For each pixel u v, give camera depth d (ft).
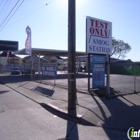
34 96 38.50
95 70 40.63
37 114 25.29
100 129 19.71
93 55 40.14
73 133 18.48
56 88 48.47
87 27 38.42
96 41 39.83
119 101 31.17
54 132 18.69
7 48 192.24
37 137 17.34
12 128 19.67
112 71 144.77
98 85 41.22
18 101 33.91
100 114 24.06
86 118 22.47
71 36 26.35
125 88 47.21
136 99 32.76
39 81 68.49
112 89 38.09
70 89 26.43
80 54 131.75
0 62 204.74
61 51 114.42
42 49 105.40
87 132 18.80
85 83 62.34
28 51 71.31
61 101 32.42
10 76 107.55
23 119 22.88
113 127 19.99
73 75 26.43
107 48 41.96
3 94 42.16
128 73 129.70
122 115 23.63
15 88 51.80
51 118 23.56
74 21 26.50
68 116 24.16
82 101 31.35
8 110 27.17
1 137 17.28
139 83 61.87
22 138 17.07
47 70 58.18
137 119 22.20
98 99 32.83
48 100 33.76
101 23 40.65
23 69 108.37
